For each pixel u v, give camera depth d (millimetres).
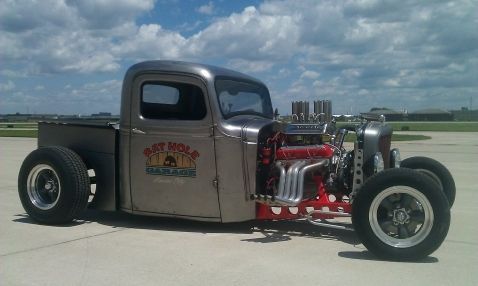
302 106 6117
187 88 5617
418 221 4641
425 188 4547
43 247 5082
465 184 9789
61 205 5895
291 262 4598
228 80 5859
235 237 5504
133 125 5809
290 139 5664
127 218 6457
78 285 4004
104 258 4707
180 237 5488
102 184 6082
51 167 5969
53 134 6352
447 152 17797
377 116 5684
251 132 5465
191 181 5617
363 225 4691
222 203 5551
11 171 12117
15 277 4188
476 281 4098
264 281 4090
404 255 4594
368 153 5270
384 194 4652
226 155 5480
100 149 6059
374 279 4141
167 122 5656
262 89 6633
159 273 4285
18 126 64938
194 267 4441
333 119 6164
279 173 5559
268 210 5598
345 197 6066
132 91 5816
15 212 6941
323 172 5594
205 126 5523
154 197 5797
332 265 4512
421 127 56219
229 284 4023
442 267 4473
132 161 5852
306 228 5938
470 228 6039
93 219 6406
